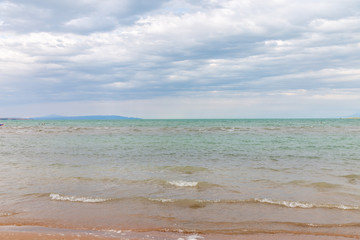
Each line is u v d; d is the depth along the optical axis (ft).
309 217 23.26
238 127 203.92
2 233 20.10
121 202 27.09
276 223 22.11
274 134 126.62
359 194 29.53
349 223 22.02
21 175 38.75
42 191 30.66
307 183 34.30
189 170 42.93
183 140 96.99
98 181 35.42
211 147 75.66
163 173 40.65
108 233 20.33
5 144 83.15
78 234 20.10
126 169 43.62
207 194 29.73
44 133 138.62
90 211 24.76
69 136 116.98
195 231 20.70
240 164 48.70
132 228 21.25
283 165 47.70
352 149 70.03
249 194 29.68
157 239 19.29
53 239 19.26
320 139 99.30
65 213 24.29
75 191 30.78
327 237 19.63
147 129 178.50
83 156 58.29
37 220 22.74
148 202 27.04
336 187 32.32
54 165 46.98
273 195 29.32
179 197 28.53
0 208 25.35
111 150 68.90
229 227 21.39
